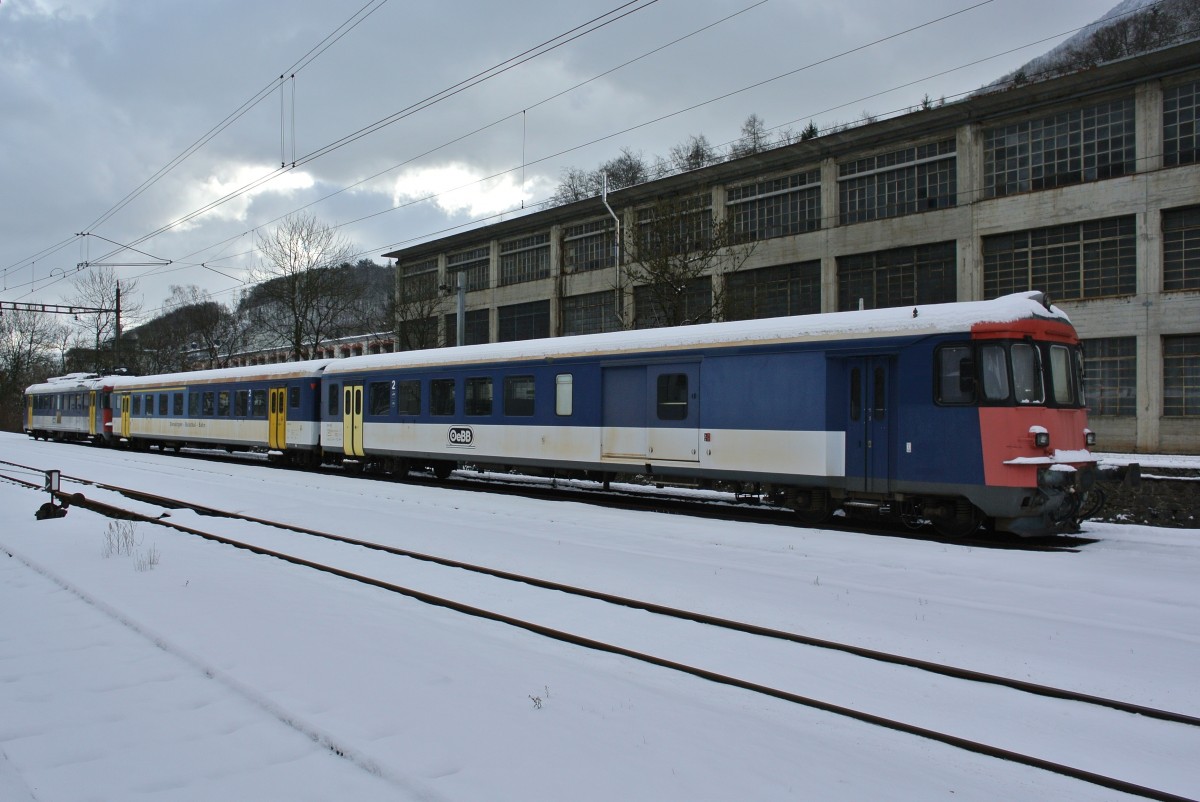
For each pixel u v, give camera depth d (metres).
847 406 13.24
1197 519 14.36
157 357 63.00
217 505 16.02
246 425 27.55
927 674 6.24
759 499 14.89
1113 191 26.20
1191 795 4.37
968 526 12.27
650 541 11.64
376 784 4.08
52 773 4.18
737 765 4.41
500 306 46.56
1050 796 4.32
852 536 12.12
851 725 5.28
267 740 4.62
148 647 6.38
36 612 7.48
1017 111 27.95
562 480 21.70
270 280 45.03
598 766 4.30
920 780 4.39
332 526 13.20
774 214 34.22
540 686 5.62
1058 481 11.48
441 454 20.12
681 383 15.30
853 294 32.03
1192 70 24.78
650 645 6.97
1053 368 12.20
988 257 28.91
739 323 14.77
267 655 6.05
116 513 14.58
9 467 25.72
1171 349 25.58
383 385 22.02
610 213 37.12
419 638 6.72
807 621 7.60
